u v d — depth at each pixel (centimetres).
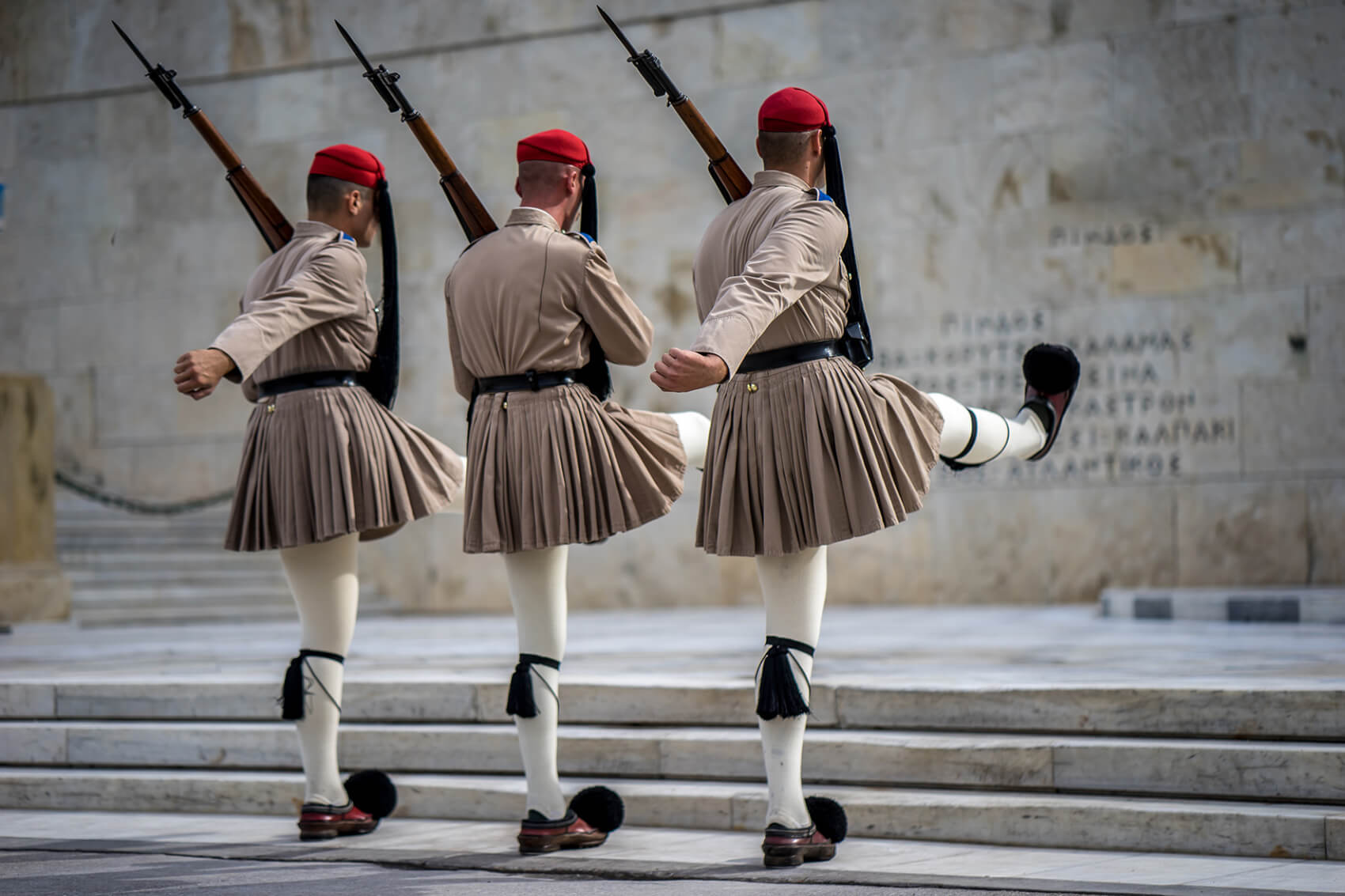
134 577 1702
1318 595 1289
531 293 589
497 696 751
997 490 1759
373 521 625
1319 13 1669
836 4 1845
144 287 2136
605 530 590
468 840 636
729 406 565
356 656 1025
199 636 1374
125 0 2152
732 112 1880
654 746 695
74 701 822
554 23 1953
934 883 518
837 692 701
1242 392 1678
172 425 2114
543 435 588
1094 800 609
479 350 602
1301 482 1656
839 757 665
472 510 595
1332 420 1647
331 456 625
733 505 559
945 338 1784
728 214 578
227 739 764
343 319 637
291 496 628
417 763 737
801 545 548
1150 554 1702
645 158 1908
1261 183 1683
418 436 658
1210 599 1311
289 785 720
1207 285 1695
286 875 558
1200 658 855
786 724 561
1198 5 1709
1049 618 1439
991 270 1772
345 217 659
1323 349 1653
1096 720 652
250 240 2097
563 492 583
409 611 1955
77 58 2173
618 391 1889
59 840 650
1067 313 1741
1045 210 1756
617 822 616
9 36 2198
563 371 596
